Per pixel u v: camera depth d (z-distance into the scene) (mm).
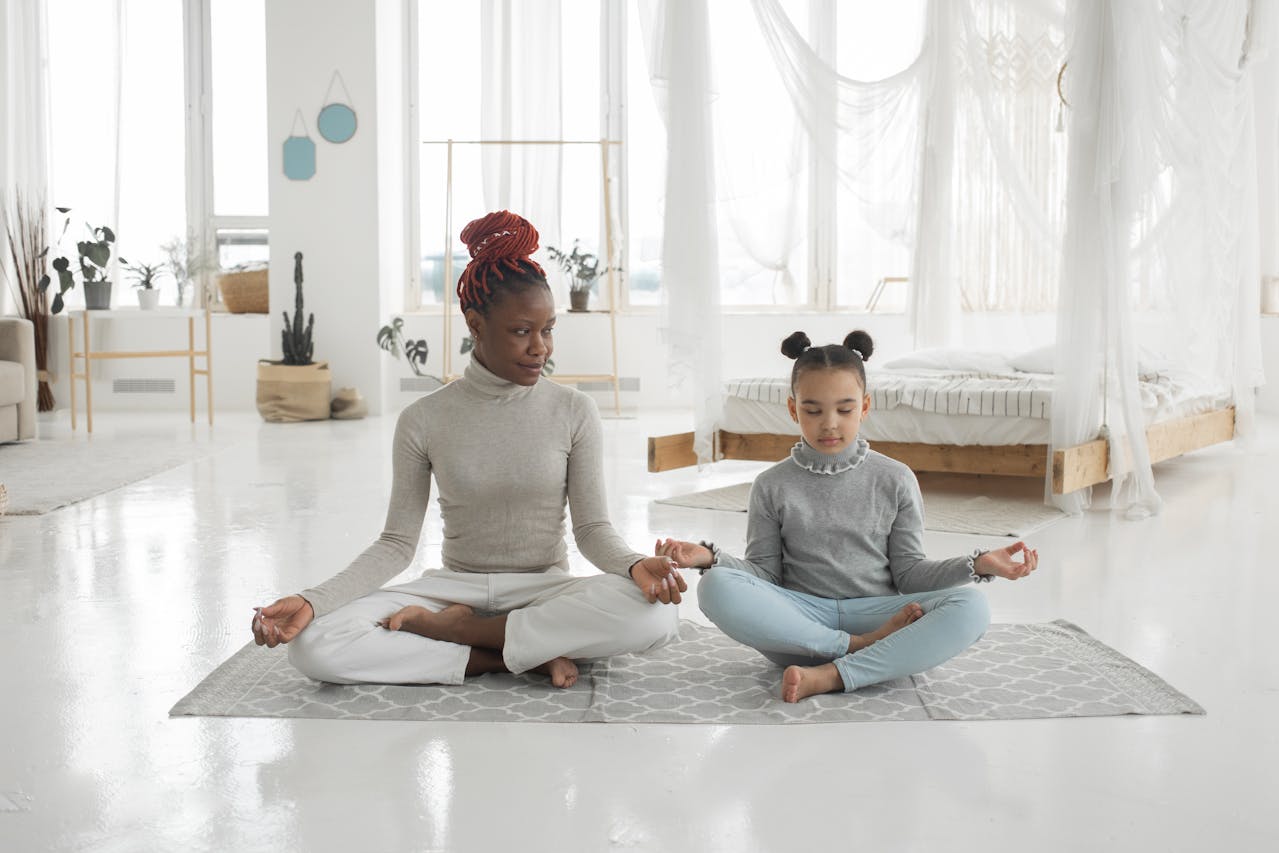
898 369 5129
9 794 1670
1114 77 3699
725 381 4574
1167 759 1778
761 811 1606
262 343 7367
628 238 7586
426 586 2188
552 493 2217
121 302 7496
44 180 7219
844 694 2062
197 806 1629
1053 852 1483
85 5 7305
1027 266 5398
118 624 2564
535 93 7375
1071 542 3430
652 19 4203
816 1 7148
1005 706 1999
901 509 2203
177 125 7512
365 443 5750
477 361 2199
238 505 4059
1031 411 3977
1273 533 3529
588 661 2264
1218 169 4355
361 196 6910
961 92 5227
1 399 5395
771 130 6520
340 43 6852
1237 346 5156
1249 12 4496
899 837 1525
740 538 3504
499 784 1698
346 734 1893
